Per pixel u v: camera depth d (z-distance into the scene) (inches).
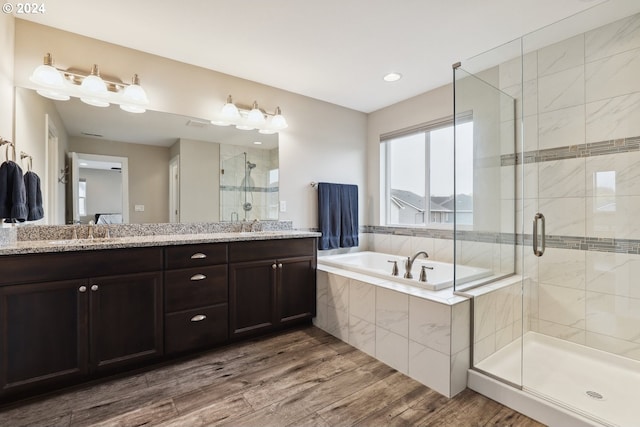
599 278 84.4
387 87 123.3
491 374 71.4
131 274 76.0
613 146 81.3
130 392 69.3
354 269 105.8
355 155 150.3
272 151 123.7
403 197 143.6
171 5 73.5
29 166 81.1
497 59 97.3
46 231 83.1
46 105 83.8
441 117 122.9
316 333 104.1
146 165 98.7
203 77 107.1
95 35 87.0
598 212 84.3
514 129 99.2
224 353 88.5
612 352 82.0
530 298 97.0
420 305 75.4
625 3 72.5
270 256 99.7
